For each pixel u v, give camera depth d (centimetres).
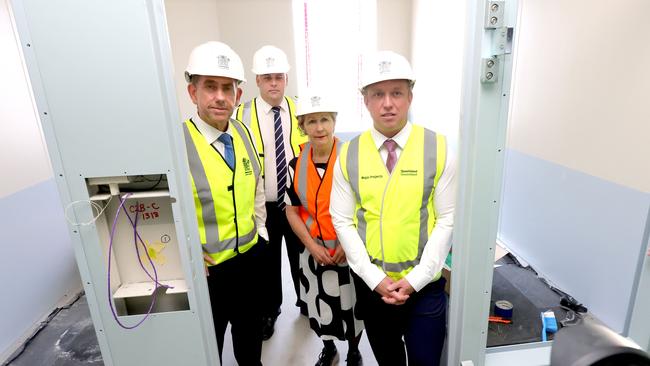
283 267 271
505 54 95
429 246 117
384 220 117
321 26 422
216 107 121
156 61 91
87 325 217
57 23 86
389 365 131
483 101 99
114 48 89
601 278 173
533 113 217
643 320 158
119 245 111
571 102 185
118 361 117
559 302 187
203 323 116
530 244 228
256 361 148
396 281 121
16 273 204
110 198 103
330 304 151
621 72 154
